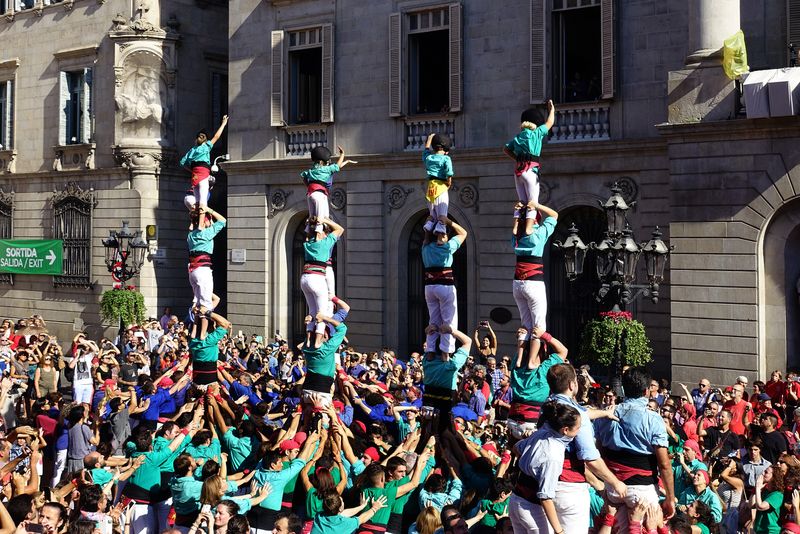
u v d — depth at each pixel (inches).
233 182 1425.9
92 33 1658.5
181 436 607.8
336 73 1321.4
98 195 1642.5
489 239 1180.5
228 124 1434.5
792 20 997.2
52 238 1718.8
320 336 591.2
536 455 378.9
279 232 1379.2
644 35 1072.8
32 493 553.0
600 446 414.3
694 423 698.2
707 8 952.3
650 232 1060.5
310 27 1336.1
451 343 546.9
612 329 848.3
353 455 577.0
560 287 1152.8
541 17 1132.5
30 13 1755.7
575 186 1119.6
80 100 1690.5
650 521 392.5
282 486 539.8
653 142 1049.5
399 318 1277.1
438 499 508.1
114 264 1472.7
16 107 1788.9
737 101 936.9
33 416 802.2
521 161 536.7
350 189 1309.1
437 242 555.5
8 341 1139.9
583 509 390.6
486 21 1186.6
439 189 554.3
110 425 783.7
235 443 630.5
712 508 525.0
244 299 1418.6
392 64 1258.6
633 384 404.5
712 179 950.4
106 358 1032.2
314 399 578.9
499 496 486.0
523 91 1157.1
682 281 970.1
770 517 504.1
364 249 1296.8
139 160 1583.4
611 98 1088.2
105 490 576.1
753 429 650.2
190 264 699.4
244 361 1079.0
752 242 929.5
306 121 1382.9
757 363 925.8
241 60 1418.6
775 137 912.3
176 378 832.9
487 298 1182.3
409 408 677.3
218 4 1675.7
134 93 1595.7
